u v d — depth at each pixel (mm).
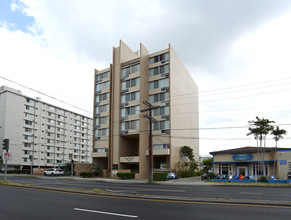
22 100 75062
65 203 11266
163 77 45844
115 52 51531
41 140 79875
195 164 46750
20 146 72625
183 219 8125
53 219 8055
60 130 88000
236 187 24016
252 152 36062
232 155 37688
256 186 25375
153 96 46531
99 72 55281
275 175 34375
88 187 21875
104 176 47250
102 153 49188
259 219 8141
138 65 47906
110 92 50688
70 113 93312
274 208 10172
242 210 9719
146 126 44938
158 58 47406
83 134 98750
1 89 72625
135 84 47406
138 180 37531
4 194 14492
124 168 46812
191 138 51719
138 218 8211
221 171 38469
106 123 51406
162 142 43688
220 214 8930
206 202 11789
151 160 32625
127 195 14023
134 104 46625
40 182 28547
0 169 66875
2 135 69250
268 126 32875
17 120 72875
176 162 44062
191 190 19594
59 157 86062
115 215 8656
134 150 51438
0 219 8062
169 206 10602
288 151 33531
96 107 54031
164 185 26969
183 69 52219
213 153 39062
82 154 97250
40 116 80625
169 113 43906
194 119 57125
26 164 73562
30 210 9570
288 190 20062
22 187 18797
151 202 11750
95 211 9359
